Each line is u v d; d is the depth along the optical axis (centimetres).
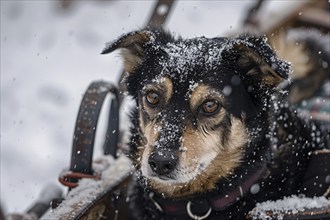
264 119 336
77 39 914
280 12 562
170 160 304
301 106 451
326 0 572
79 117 347
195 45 339
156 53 345
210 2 970
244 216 330
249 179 333
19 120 731
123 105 450
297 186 336
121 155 385
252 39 326
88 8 984
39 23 957
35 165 651
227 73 327
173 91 324
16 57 878
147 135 329
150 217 351
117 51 362
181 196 337
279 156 344
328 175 325
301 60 508
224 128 326
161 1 486
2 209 300
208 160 322
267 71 323
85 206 303
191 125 320
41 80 817
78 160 344
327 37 552
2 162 654
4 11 986
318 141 370
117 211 349
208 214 336
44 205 411
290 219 289
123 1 997
